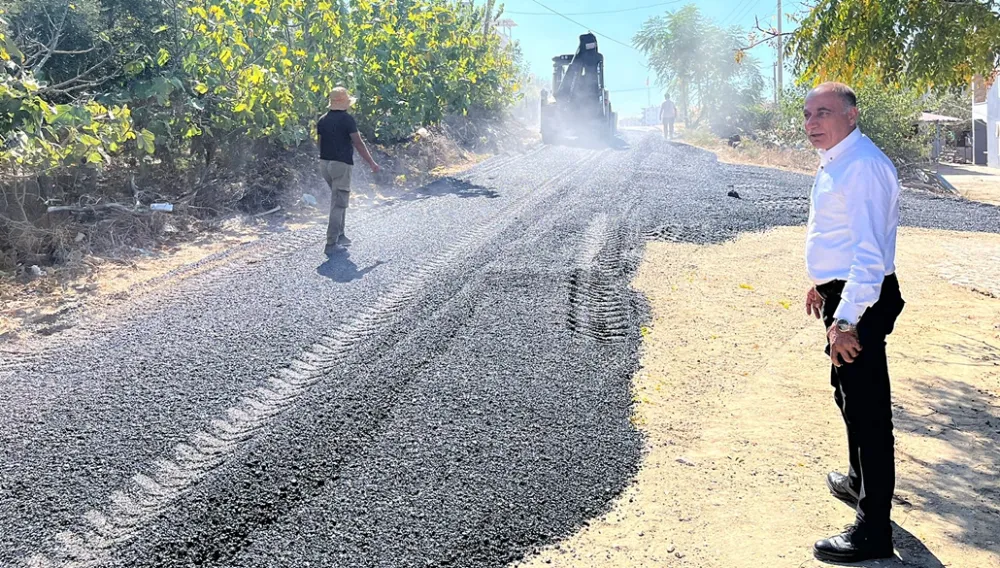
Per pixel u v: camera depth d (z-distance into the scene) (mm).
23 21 9633
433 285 6902
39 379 4848
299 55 11953
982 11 6727
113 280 7195
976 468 3924
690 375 5195
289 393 4672
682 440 4273
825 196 3074
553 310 6340
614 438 4258
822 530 3385
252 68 10594
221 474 3754
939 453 4102
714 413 4625
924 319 6488
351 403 4547
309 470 3818
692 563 3178
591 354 5453
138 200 9117
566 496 3676
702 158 19281
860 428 3139
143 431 4184
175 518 3408
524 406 4594
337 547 3236
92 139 8109
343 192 8031
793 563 3152
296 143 11930
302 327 5785
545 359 5316
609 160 17562
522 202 11242
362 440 4129
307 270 7363
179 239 8883
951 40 6852
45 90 8406
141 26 10469
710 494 3713
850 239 3051
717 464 4004
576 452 4086
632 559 3213
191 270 7406
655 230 9547
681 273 7730
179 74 10453
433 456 3984
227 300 6414
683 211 10891
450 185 12852
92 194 9078
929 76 7137
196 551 3195
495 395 4723
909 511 3523
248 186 10859
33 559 3137
